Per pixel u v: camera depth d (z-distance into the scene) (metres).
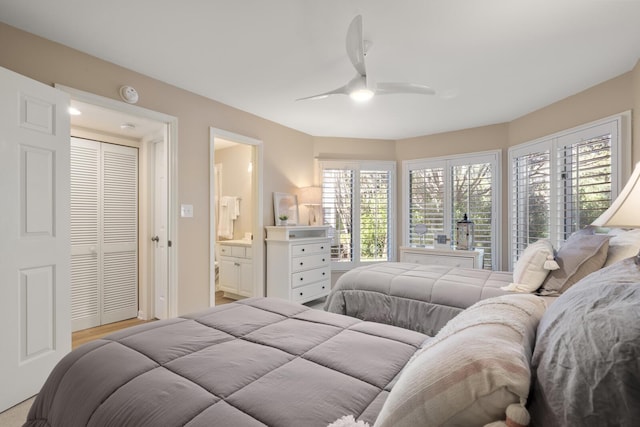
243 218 5.08
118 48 2.40
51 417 1.07
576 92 3.18
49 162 2.12
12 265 1.92
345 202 4.96
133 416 0.85
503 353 0.60
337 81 2.97
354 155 4.99
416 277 2.55
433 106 3.60
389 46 2.34
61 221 2.20
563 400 0.53
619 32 2.16
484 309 0.95
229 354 1.16
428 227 4.77
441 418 0.59
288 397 0.90
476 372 0.58
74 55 2.40
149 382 0.97
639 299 0.57
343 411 0.85
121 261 3.68
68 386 1.06
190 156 3.21
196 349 1.20
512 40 2.26
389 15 1.97
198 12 1.98
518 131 3.99
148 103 2.86
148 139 3.68
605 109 2.91
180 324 1.46
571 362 0.55
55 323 2.15
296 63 2.62
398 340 1.31
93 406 0.94
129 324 3.55
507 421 0.54
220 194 5.43
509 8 1.91
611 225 1.39
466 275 2.61
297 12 1.96
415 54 2.45
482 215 4.34
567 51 2.41
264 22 2.07
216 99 3.42
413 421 0.61
